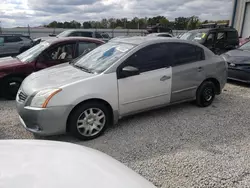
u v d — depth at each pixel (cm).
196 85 453
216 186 241
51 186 124
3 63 533
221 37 982
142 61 380
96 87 335
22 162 144
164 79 401
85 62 410
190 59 439
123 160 288
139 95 379
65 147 177
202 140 340
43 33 2277
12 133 360
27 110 317
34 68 531
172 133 362
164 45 406
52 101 309
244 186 242
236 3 1484
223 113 449
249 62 632
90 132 342
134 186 141
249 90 625
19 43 1302
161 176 256
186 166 274
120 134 360
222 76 489
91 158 165
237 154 302
